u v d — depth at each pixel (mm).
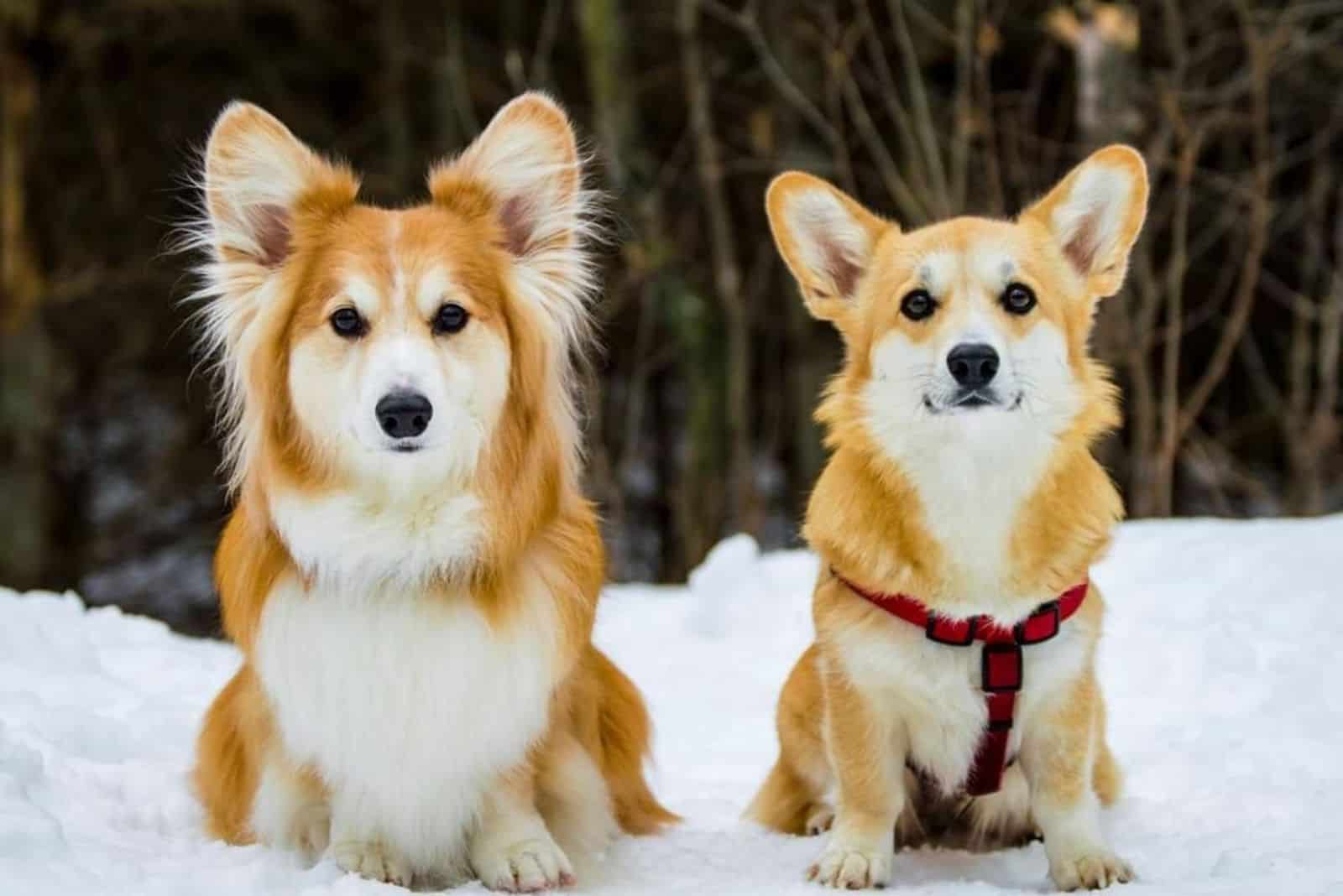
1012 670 1833
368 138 5609
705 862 1935
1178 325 4156
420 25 5441
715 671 2604
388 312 1848
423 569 1844
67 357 5660
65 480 5840
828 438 1934
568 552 1925
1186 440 4785
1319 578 2430
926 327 1883
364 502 1839
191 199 2301
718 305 5152
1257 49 4168
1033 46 4859
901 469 1857
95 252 5629
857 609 1862
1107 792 1996
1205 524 2719
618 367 5535
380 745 1846
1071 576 1843
